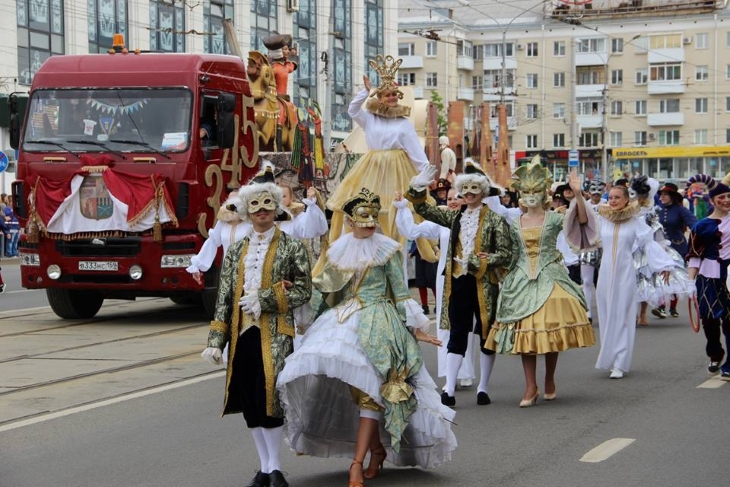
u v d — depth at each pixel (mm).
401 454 7422
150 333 15453
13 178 39156
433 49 85062
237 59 17234
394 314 7207
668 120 85000
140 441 8672
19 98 16484
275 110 18469
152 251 15820
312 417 7336
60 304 17234
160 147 15859
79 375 11727
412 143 12016
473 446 8398
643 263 16297
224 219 10844
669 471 7500
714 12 84125
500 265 10086
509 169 27234
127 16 42500
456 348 10164
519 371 12289
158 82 16109
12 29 37500
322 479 7531
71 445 8539
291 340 7133
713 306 11508
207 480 7477
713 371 11867
